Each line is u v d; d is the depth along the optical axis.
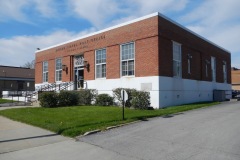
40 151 7.40
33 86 52.72
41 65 31.69
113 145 7.79
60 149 7.57
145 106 16.44
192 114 13.77
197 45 23.98
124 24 20.52
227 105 19.52
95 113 14.05
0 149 7.62
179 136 8.52
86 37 24.45
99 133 9.45
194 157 6.35
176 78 19.94
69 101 20.16
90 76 23.72
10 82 49.59
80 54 25.64
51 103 19.09
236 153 6.57
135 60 19.41
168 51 19.14
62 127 10.25
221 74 30.44
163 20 18.78
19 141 8.57
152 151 7.00
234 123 10.58
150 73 18.25
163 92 18.12
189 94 21.91
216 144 7.42
